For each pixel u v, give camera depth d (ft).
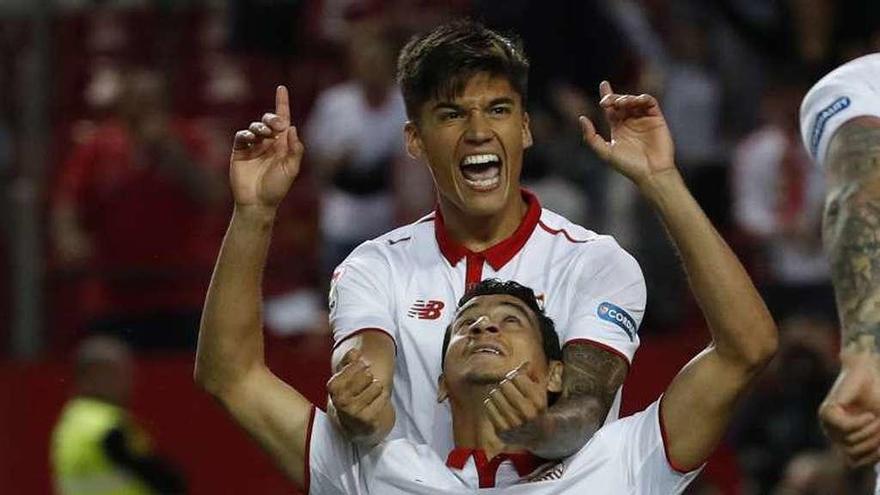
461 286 43.52
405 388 43.14
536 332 41.78
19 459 96.22
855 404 30.94
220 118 118.42
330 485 42.75
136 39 121.80
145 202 100.89
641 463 41.06
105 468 87.04
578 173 97.81
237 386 43.21
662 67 106.32
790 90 105.40
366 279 44.04
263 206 42.32
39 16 105.81
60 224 100.73
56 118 113.39
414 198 98.32
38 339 99.66
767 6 110.22
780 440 84.53
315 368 93.25
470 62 42.63
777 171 100.07
